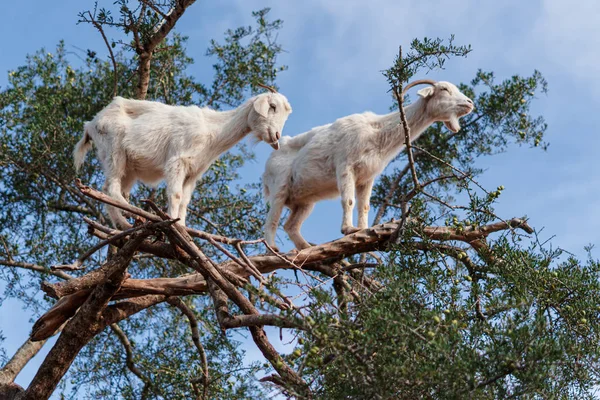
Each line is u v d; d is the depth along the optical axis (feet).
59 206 39.17
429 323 18.04
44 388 25.39
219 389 28.86
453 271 22.21
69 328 25.09
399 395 17.37
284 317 17.83
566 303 22.63
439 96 30.81
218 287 24.67
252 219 38.91
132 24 31.58
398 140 30.76
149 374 33.30
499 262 23.45
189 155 27.32
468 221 24.64
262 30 40.86
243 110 28.43
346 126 30.91
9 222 38.88
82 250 37.42
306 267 28.17
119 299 26.37
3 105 38.60
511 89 40.37
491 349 17.33
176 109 28.22
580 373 19.85
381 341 17.40
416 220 25.21
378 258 27.09
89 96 40.37
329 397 17.63
